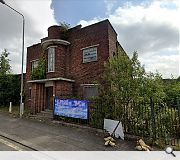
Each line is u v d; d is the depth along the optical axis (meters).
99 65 15.59
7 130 10.69
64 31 18.06
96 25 16.39
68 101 12.91
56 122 12.83
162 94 10.05
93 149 7.85
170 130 9.17
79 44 17.22
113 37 17.19
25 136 9.46
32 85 17.73
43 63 18.17
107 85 11.15
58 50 17.22
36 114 16.28
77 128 11.48
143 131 9.52
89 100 11.95
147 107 9.64
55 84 16.22
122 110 10.31
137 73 10.33
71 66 17.39
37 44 21.34
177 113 9.29
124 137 9.62
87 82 16.08
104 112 10.95
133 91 10.16
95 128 10.91
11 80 22.48
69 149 7.73
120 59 10.77
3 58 26.48
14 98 22.44
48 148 7.76
